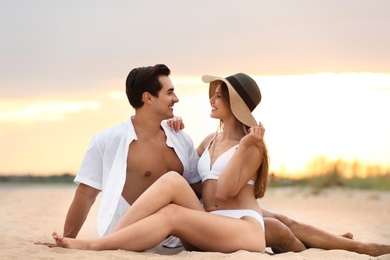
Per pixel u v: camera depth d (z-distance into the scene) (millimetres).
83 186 5535
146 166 5508
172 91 5559
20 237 6375
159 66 5539
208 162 5324
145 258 4562
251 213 5164
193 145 5707
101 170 5523
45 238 6516
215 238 4926
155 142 5559
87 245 4840
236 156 5066
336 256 5312
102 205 5367
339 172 18109
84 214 5590
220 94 5344
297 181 18594
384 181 17781
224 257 4727
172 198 4965
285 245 5562
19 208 11172
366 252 5652
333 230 8805
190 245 5188
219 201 5219
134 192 5535
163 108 5496
